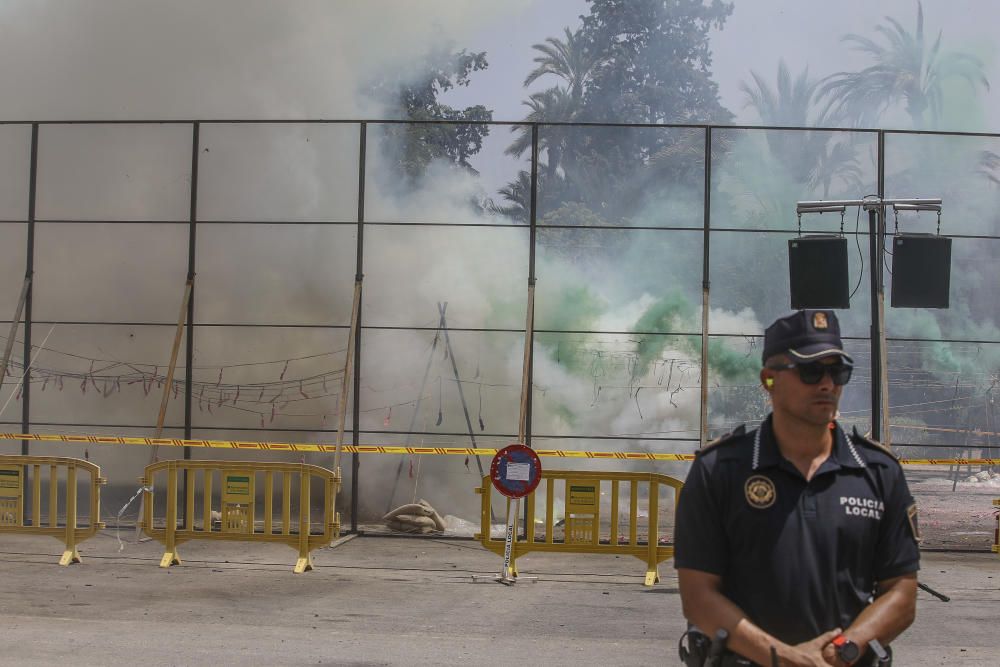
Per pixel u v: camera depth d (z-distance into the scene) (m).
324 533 12.34
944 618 9.68
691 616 3.48
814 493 3.45
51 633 8.23
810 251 12.34
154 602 9.87
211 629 8.61
